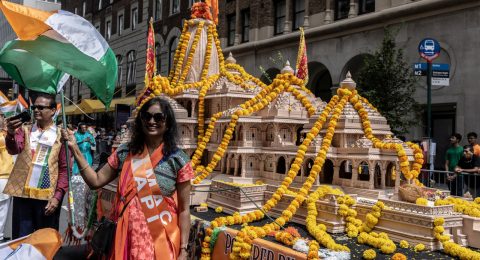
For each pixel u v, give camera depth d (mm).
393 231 4742
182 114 7703
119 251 3152
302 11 20875
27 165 4699
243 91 7566
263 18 22609
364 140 5746
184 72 8727
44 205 4773
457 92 14195
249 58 23391
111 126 30734
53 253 3680
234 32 25062
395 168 5734
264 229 4922
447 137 14930
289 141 6785
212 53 8875
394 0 16297
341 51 18375
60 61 3881
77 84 37906
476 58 13742
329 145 5809
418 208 4629
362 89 13938
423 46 10250
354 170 5754
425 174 9477
